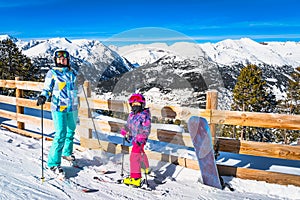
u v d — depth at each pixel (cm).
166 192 360
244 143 404
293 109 3183
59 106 386
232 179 409
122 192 352
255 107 2881
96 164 442
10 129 638
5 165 407
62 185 357
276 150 391
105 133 470
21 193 322
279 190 379
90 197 332
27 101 600
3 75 2633
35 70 2703
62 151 429
